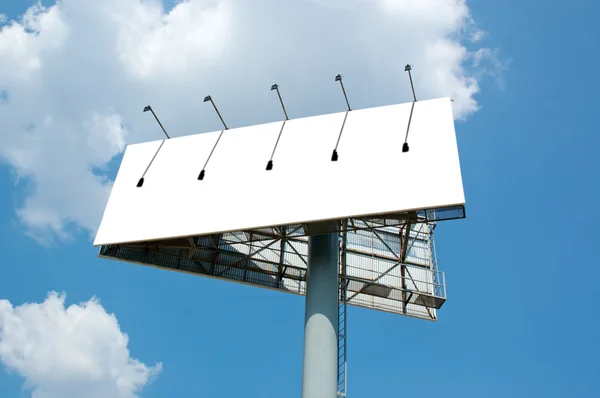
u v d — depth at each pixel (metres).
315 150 24.25
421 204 21.41
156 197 24.94
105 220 24.70
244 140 25.75
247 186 24.06
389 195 21.97
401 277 27.97
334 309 23.31
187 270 26.86
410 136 23.44
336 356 22.42
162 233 23.69
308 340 22.56
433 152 22.72
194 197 24.44
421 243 29.84
